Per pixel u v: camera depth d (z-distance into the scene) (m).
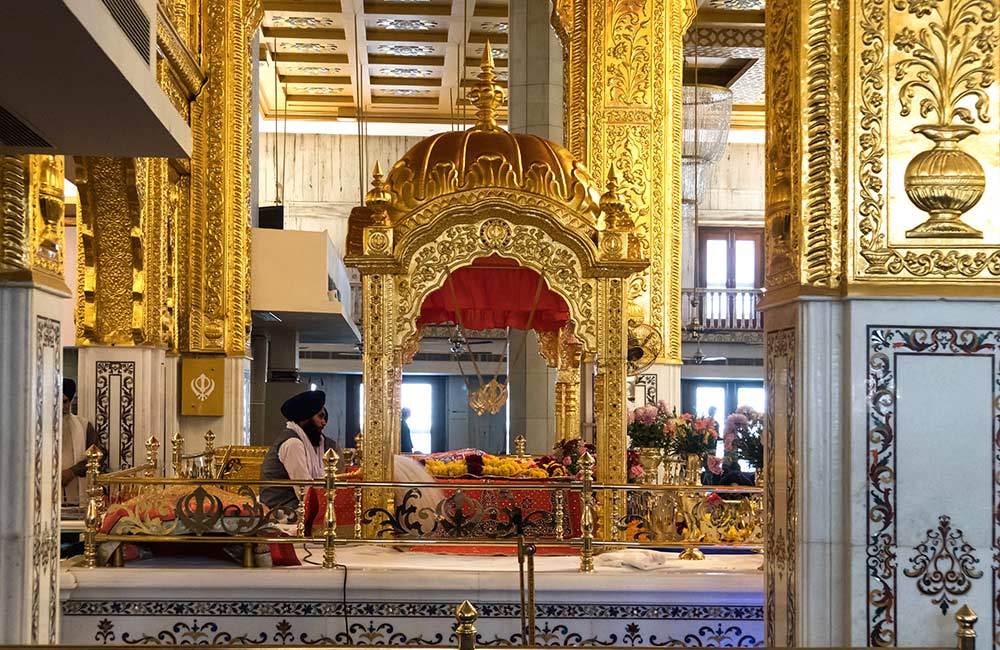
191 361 11.01
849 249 3.86
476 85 7.71
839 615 3.87
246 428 11.42
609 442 7.24
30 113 4.03
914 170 3.87
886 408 3.85
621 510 7.07
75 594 5.95
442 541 6.12
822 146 3.92
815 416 3.89
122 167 8.68
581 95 10.74
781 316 4.14
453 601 6.00
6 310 4.27
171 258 10.39
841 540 3.87
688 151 18.81
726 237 25.81
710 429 7.82
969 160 3.86
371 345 7.14
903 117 3.90
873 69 3.90
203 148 11.09
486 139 7.39
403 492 7.12
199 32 11.11
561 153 7.53
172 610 5.99
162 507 6.14
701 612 6.03
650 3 10.71
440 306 8.60
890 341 3.85
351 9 18.47
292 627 6.00
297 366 18.56
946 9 3.91
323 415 7.50
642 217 10.62
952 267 3.85
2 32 3.21
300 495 6.46
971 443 3.84
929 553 3.83
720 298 25.42
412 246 7.16
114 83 3.69
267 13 18.73
